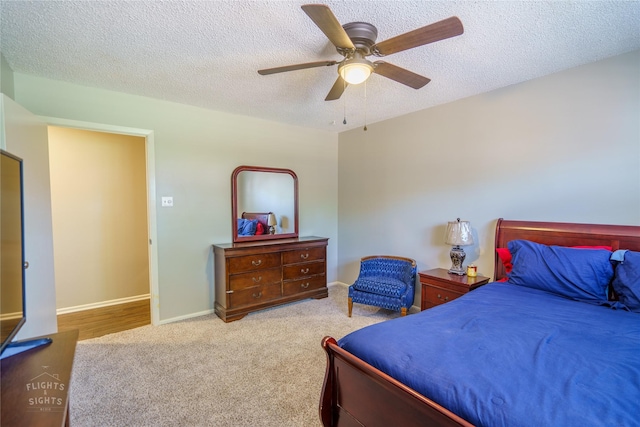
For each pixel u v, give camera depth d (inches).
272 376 85.7
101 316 133.8
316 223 173.3
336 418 57.9
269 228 152.3
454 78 100.5
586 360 46.4
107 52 82.3
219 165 137.3
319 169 173.3
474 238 117.5
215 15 65.9
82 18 66.5
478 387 40.9
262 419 68.7
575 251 81.9
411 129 139.1
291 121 153.7
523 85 103.0
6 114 69.5
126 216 153.8
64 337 52.4
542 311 68.0
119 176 151.6
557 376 42.3
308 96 116.9
